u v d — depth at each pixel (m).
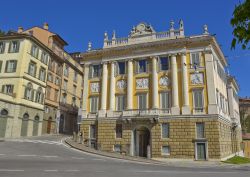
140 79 40.00
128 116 38.19
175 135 35.56
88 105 42.97
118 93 41.00
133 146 37.81
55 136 47.97
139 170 17.70
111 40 43.75
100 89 42.69
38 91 49.78
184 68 37.38
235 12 4.62
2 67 46.56
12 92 44.66
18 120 43.78
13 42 47.41
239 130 58.19
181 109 36.25
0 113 41.38
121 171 16.41
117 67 42.22
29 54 47.38
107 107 41.25
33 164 17.30
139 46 40.59
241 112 77.19
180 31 39.34
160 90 38.31
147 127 37.25
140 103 39.16
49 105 53.66
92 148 36.97
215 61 39.34
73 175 13.19
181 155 34.62
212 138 33.91
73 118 63.38
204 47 37.22
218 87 38.84
